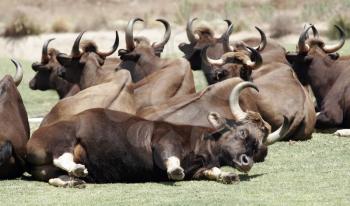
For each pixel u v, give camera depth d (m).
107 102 43.41
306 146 47.34
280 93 49.62
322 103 55.50
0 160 38.31
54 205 33.50
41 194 35.56
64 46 107.56
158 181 37.94
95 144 37.28
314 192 35.41
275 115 48.72
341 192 35.38
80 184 36.69
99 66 52.66
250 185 36.84
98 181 37.81
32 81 54.38
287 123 38.91
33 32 111.94
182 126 38.00
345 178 38.19
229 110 42.25
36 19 117.94
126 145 37.41
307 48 56.31
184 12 116.38
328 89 55.69
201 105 42.16
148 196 34.72
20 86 77.62
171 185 36.97
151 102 46.81
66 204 33.59
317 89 56.22
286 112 48.84
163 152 36.97
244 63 49.53
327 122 54.28
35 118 61.81
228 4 123.62
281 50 57.09
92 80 52.22
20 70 44.16
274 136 39.00
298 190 35.81
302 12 115.19
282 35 102.25
